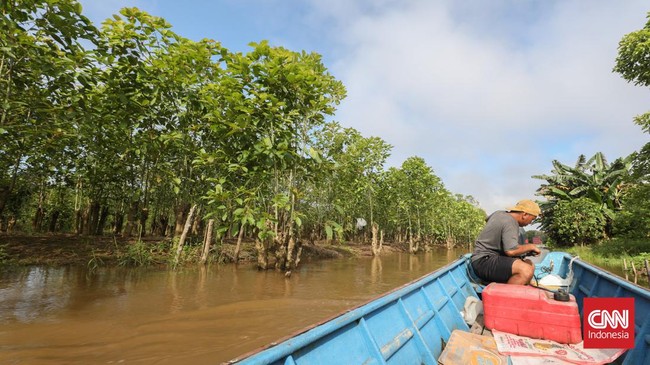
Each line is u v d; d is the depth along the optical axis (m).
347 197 21.12
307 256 15.88
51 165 13.12
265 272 10.84
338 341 2.64
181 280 8.88
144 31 9.17
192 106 10.77
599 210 25.19
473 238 45.03
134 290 7.49
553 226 28.45
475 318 4.48
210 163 10.40
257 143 10.16
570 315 3.38
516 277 4.37
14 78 8.03
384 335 3.21
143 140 10.55
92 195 15.11
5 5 6.57
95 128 8.82
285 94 10.72
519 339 3.51
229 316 6.05
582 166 31.38
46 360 4.11
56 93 8.52
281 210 11.55
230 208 10.20
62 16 6.86
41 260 9.69
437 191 28.27
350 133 18.11
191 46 9.84
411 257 20.84
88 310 5.94
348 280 10.41
